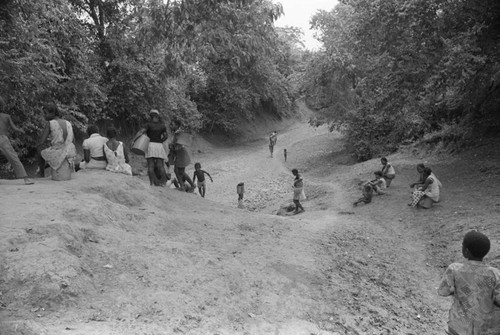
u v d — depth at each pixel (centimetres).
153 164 1010
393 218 1152
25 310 421
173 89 3002
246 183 2391
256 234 819
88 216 631
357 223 1105
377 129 2477
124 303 470
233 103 4250
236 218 922
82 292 469
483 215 1013
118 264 545
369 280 703
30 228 528
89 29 2500
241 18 1059
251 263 650
